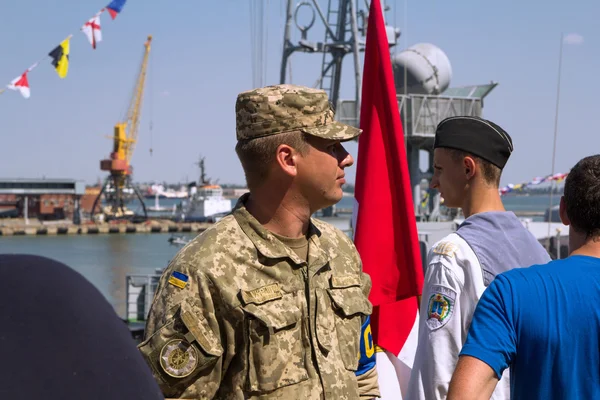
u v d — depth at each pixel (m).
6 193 99.06
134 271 53.19
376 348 3.65
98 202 119.12
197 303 2.12
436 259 2.71
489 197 2.89
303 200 2.34
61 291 0.95
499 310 2.00
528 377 1.98
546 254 2.86
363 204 3.77
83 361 0.89
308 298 2.26
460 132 2.88
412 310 3.70
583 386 1.93
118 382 0.90
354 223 3.81
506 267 2.66
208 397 2.13
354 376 2.31
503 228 2.77
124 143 106.44
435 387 2.56
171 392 2.10
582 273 2.02
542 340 1.95
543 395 1.96
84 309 0.95
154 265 58.09
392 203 3.77
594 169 2.11
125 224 100.81
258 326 2.14
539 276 2.04
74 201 105.44
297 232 2.36
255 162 2.33
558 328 1.95
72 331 0.92
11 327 0.90
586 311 1.96
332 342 2.26
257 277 2.21
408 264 3.73
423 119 29.36
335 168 2.35
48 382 0.86
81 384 0.87
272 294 2.19
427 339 2.62
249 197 2.42
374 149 3.80
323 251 2.38
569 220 2.19
